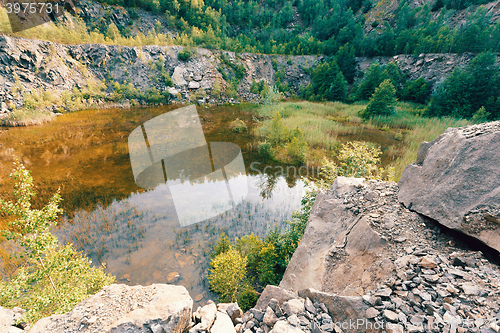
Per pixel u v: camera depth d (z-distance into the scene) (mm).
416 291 2619
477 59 26719
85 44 30453
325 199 5566
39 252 4016
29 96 22266
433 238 3586
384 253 3453
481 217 3059
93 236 7836
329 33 63969
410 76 38406
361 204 4824
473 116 24797
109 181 11578
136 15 47594
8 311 3029
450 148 3881
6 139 16875
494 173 3143
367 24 65812
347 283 3570
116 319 2182
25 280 3916
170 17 50938
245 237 7191
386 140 18609
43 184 11195
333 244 4465
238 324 2771
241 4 70062
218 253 6738
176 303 2334
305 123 22562
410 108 30875
